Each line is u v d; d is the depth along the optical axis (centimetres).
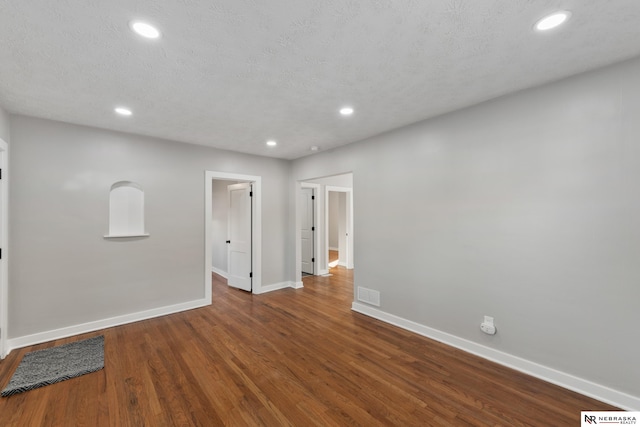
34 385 224
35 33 165
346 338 316
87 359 268
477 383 231
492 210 266
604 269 208
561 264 227
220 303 443
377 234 375
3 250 274
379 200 372
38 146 305
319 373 246
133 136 367
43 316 306
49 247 311
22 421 189
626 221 199
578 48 185
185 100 263
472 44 181
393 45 181
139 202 376
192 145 419
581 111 218
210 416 194
